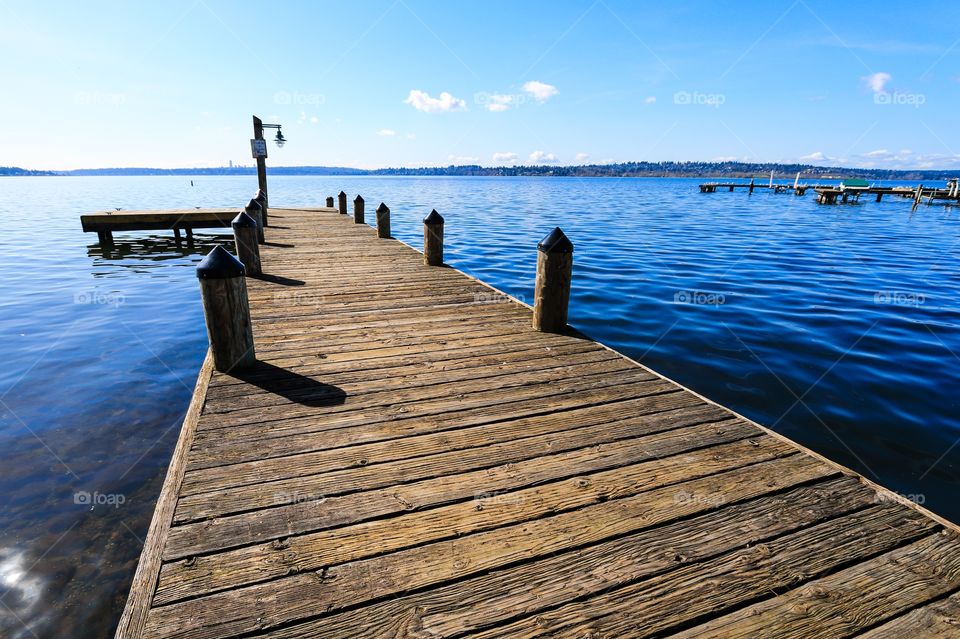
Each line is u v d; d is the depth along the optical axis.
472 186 91.75
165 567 1.85
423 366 3.88
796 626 1.67
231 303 3.54
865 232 21.00
